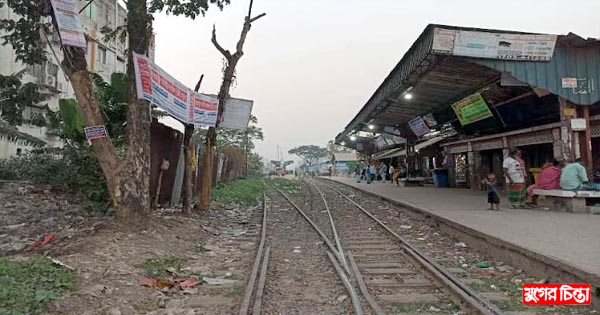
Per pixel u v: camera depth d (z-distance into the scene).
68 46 8.09
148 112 9.21
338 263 7.61
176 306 5.40
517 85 12.98
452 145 23.14
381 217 14.45
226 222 12.91
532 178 17.47
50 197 12.80
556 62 12.36
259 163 70.75
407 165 28.28
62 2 7.70
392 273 7.04
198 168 18.58
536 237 7.71
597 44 12.34
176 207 13.98
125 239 7.98
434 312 5.20
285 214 15.48
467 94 17.38
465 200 15.59
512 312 5.03
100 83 12.71
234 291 6.07
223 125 13.92
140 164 8.95
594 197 11.31
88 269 6.15
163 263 7.19
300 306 5.48
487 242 8.21
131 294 5.61
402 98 18.52
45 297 4.80
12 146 20.33
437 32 11.42
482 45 11.66
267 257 7.79
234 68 13.59
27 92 12.09
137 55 8.77
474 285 6.21
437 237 10.32
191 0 9.85
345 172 78.88
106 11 27.98
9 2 9.95
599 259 5.93
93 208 11.84
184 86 10.93
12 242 8.38
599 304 5.05
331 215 14.98
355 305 5.21
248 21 13.51
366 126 27.97
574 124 12.45
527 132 15.02
